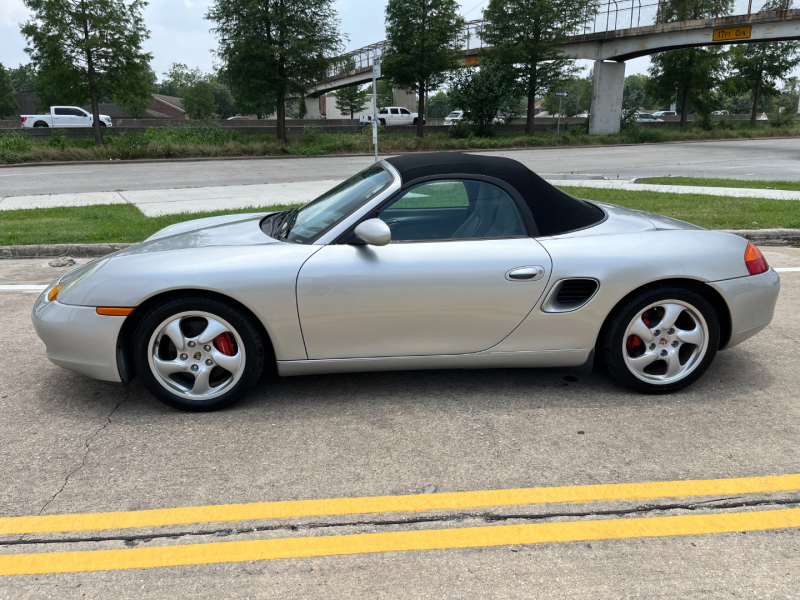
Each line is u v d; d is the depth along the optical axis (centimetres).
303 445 297
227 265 312
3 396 353
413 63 3275
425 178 332
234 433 309
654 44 3378
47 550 223
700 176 1652
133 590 203
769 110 10319
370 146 3002
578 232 341
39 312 327
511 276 319
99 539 229
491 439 302
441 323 323
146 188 1456
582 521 238
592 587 203
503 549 223
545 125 4034
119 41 2470
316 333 318
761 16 2916
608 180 1485
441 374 381
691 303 333
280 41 2833
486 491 258
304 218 362
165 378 323
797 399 344
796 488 258
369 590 202
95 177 1788
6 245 745
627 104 4028
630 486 261
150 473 272
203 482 265
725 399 345
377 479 267
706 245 342
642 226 354
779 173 1728
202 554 221
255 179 1692
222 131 2989
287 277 310
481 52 3684
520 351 333
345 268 313
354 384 368
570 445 295
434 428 313
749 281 341
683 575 209
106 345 311
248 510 246
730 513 243
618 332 334
